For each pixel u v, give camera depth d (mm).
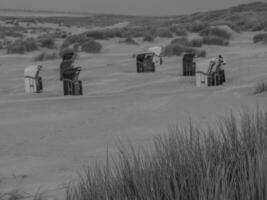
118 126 9828
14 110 12930
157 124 9555
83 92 17969
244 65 20844
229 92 12352
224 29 46562
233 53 29188
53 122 10930
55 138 9242
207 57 28359
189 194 3168
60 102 13797
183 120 9602
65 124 10609
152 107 11625
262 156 3338
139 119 10398
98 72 23578
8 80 22844
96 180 3787
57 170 6734
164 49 31688
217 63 16859
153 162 3764
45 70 26188
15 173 6789
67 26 107625
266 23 55469
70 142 8766
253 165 3285
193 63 20234
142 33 49750
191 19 92250
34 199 5316
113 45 40781
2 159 7785
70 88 17234
